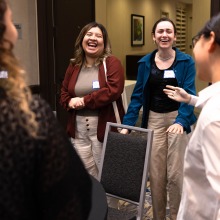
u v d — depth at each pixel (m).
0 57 0.72
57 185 0.73
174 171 2.42
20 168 0.70
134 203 2.01
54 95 4.48
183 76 2.34
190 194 1.14
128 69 6.45
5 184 0.69
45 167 0.72
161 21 2.35
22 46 4.44
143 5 7.37
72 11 4.25
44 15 4.32
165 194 2.59
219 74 1.05
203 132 1.00
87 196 0.81
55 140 0.74
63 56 4.35
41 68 4.46
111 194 2.11
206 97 1.05
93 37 2.45
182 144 2.38
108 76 2.45
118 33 6.47
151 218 2.89
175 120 2.33
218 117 0.97
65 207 0.74
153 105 2.45
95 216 1.36
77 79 2.54
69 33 4.29
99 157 2.52
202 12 4.66
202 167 1.09
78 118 2.53
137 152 2.01
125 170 2.05
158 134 2.45
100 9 4.70
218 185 0.95
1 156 0.69
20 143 0.70
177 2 8.47
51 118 0.76
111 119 2.47
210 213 1.10
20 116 0.71
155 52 2.45
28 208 0.72
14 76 0.74
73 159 0.78
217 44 1.03
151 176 2.53
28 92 0.76
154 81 2.38
